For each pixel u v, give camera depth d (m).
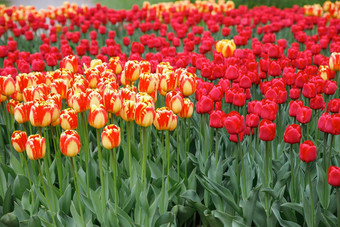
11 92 3.76
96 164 3.83
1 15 11.76
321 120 3.19
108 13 11.27
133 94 3.44
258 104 3.47
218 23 9.84
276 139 3.86
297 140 3.12
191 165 4.05
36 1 23.23
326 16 9.90
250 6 14.96
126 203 3.45
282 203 3.41
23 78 3.93
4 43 9.95
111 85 3.69
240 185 3.58
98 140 3.14
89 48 7.88
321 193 3.31
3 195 3.82
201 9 11.38
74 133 2.86
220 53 5.38
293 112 3.54
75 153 2.88
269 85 4.41
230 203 3.46
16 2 22.62
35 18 10.86
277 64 4.66
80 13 11.77
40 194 3.48
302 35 7.41
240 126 3.14
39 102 3.09
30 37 8.88
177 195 3.76
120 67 4.60
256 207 3.43
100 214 3.37
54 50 7.34
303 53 5.66
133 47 6.78
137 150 4.04
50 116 3.06
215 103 4.09
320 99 3.71
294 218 3.40
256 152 3.78
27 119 3.31
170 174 3.86
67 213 3.52
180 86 3.61
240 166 3.78
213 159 3.77
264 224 3.44
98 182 4.03
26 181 3.73
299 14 9.67
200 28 8.65
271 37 6.89
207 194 3.80
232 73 4.53
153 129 4.55
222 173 3.71
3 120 4.94
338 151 4.06
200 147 4.18
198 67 5.42
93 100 3.29
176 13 10.50
